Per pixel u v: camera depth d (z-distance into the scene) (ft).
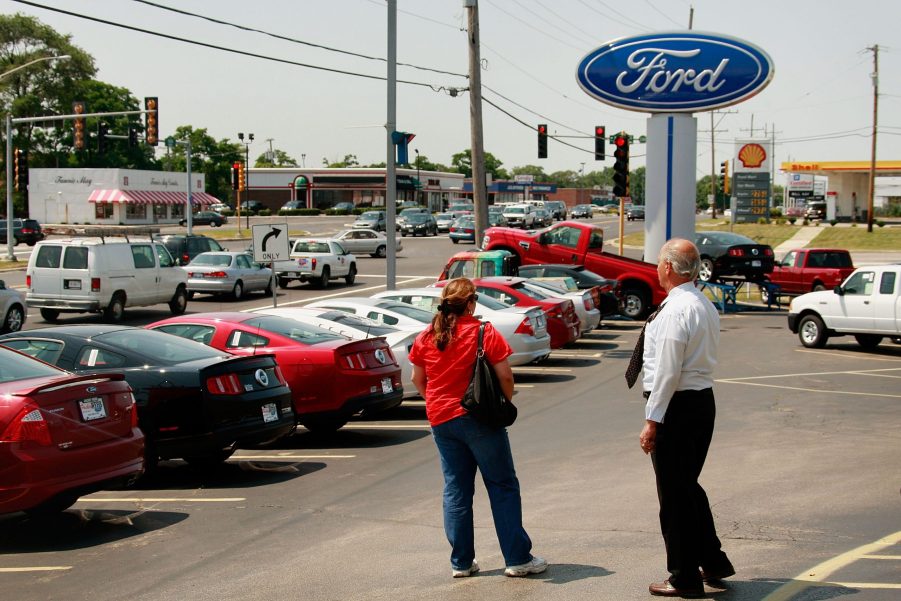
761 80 95.81
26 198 290.56
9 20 319.88
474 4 84.17
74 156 338.75
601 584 19.01
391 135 70.28
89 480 25.25
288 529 25.67
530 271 78.54
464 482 19.76
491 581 19.54
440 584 19.57
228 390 31.91
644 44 98.22
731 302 100.27
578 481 29.91
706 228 232.73
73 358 32.22
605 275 89.97
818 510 25.30
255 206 331.16
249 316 41.42
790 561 20.31
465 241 200.54
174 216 293.02
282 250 63.67
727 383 53.01
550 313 61.77
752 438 37.06
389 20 69.62
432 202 390.42
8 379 25.88
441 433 19.45
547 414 43.88
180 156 431.84
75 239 85.87
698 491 18.25
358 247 167.53
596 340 75.25
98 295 84.07
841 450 34.37
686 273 17.78
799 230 223.30
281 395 33.86
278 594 19.67
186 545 24.40
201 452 31.42
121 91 359.05
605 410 44.42
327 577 20.77
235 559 22.82
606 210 403.13
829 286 103.04
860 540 22.13
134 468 26.89
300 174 351.87
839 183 307.58
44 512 24.61
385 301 52.54
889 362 62.03
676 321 17.31
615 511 25.77
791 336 77.41
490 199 438.81
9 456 23.99
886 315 65.05
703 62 96.94
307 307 50.49
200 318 40.98
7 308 77.36
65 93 329.93
